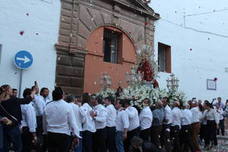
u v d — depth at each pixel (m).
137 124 8.65
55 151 5.27
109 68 14.48
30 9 11.30
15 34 10.77
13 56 10.62
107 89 12.16
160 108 9.43
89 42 13.58
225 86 20.44
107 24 14.41
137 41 16.02
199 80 19.17
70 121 5.37
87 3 13.45
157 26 17.31
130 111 8.60
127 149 8.86
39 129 7.73
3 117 6.14
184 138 10.25
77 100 7.95
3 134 6.19
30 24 11.25
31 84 11.07
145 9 16.38
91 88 13.47
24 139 7.13
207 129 11.67
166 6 17.98
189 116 10.23
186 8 19.11
